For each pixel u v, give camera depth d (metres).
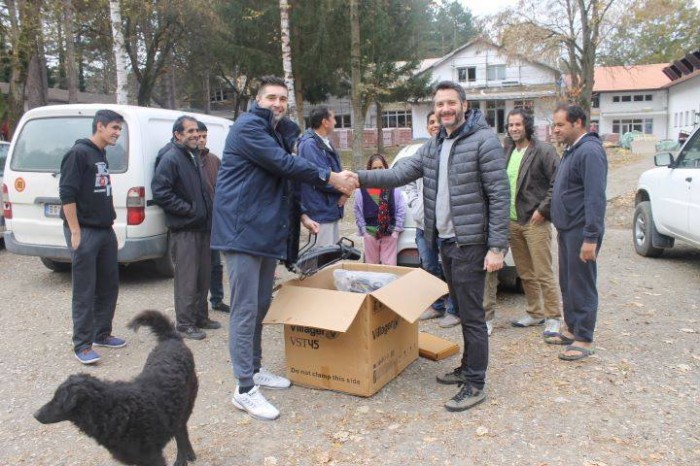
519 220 5.12
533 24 23.31
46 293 6.86
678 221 7.19
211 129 8.01
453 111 3.71
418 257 5.99
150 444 2.71
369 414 3.81
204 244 5.35
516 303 6.12
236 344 3.83
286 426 3.70
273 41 21.36
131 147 6.50
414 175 4.21
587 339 4.57
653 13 22.06
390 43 23.22
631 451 3.28
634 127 45.03
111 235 4.89
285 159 3.71
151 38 25.94
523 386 4.14
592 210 4.25
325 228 5.44
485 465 3.20
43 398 4.18
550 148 5.00
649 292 6.39
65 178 4.49
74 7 19.45
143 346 5.16
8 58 17.36
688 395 3.93
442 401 3.97
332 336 4.05
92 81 40.03
